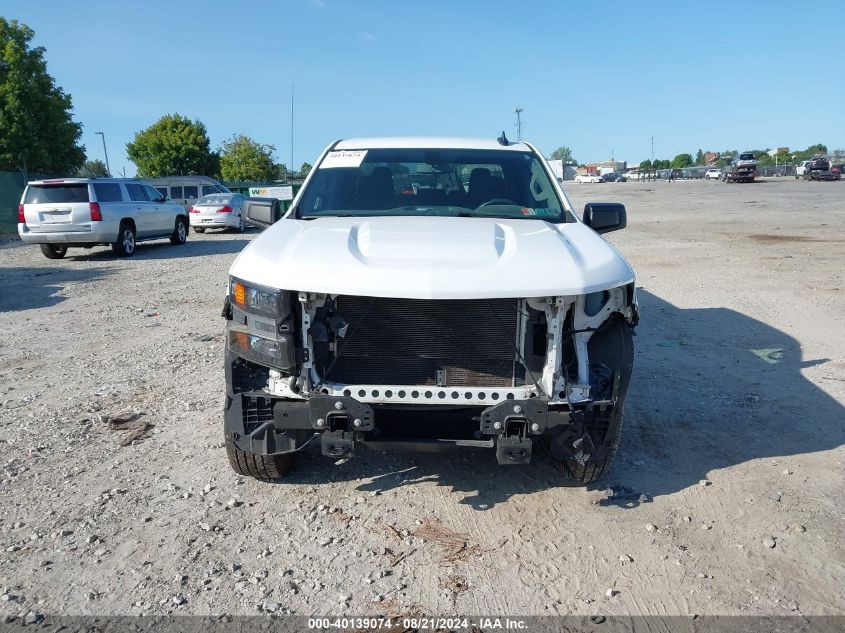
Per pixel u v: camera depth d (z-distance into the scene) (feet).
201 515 12.45
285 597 10.17
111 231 50.98
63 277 41.68
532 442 11.59
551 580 10.62
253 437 12.14
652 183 247.29
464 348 11.42
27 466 14.40
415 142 17.26
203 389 19.45
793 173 265.95
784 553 11.32
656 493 13.37
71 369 21.66
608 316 12.11
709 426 16.62
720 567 10.94
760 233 59.57
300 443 12.19
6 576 10.61
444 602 10.09
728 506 12.84
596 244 12.73
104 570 10.78
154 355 23.18
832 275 37.01
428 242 12.03
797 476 14.03
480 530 12.04
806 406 17.90
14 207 79.41
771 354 22.58
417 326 11.38
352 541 11.66
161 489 13.43
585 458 11.68
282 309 11.19
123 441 15.72
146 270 44.50
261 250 12.26
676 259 44.37
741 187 165.78
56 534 11.78
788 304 30.09
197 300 33.42
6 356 23.32
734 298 31.55
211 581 10.52
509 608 9.96
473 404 11.30
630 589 10.40
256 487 13.55
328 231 12.84
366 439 11.58
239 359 12.13
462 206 15.20
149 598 10.11
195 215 74.84
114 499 13.01
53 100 108.78
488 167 16.15
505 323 11.35
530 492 13.38
